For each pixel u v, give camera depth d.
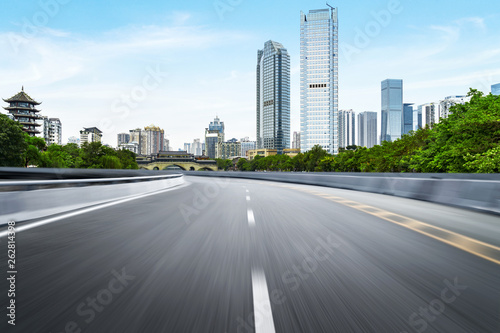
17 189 6.98
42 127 172.25
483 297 2.93
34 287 3.06
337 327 2.39
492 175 17.09
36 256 4.07
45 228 5.90
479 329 2.38
